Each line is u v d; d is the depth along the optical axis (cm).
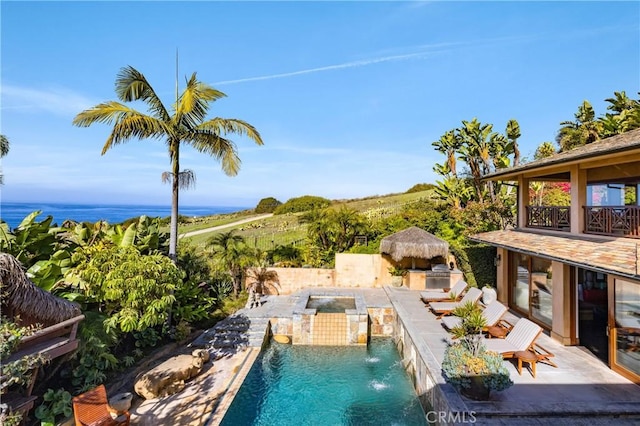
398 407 973
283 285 2109
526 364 968
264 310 1686
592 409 719
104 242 1216
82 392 868
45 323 811
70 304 859
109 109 1213
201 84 1382
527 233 1451
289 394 1041
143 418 844
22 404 696
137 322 993
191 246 1995
